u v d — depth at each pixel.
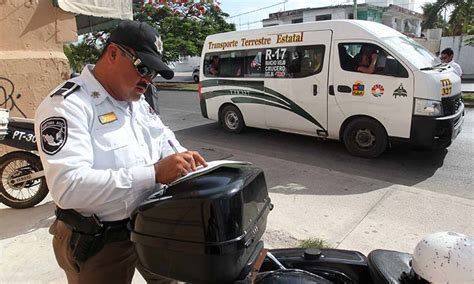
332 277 1.89
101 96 1.52
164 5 22.42
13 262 3.13
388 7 33.00
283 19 34.62
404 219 4.11
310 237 3.68
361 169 5.81
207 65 8.41
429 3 22.98
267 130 8.41
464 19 21.48
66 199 1.35
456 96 5.95
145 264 1.38
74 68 18.38
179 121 9.95
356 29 6.14
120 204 1.47
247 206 1.35
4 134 3.98
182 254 1.28
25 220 3.96
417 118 5.68
